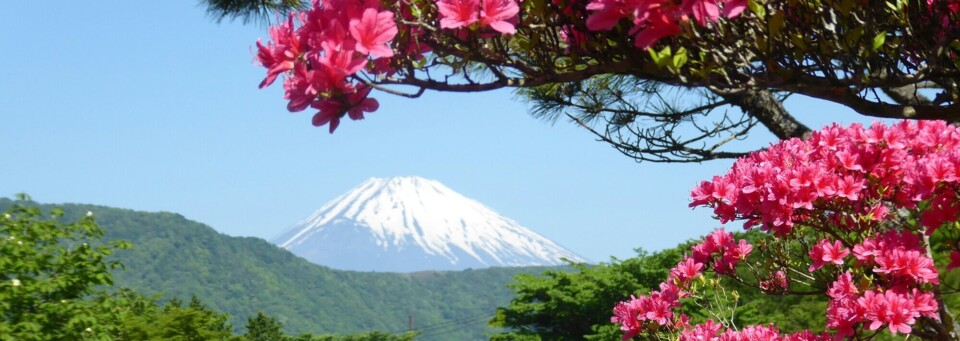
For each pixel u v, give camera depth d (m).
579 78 2.99
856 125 4.62
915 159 4.61
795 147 4.79
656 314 5.46
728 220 4.55
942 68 2.80
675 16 2.39
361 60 2.54
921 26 2.77
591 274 33.19
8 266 11.50
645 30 2.49
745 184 4.49
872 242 4.29
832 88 2.81
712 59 2.80
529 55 3.06
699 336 5.21
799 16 2.77
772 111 6.25
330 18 2.68
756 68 2.91
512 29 2.58
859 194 4.50
